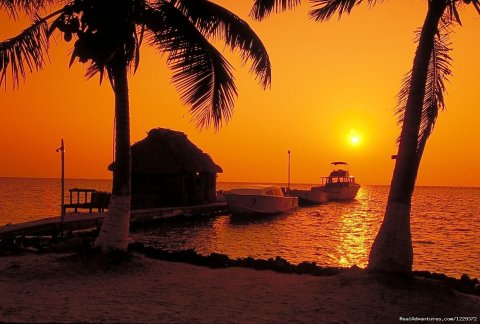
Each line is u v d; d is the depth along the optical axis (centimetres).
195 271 1088
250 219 4184
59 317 700
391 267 933
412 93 966
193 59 1094
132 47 1050
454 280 1109
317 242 2764
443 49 1067
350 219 4544
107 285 933
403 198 951
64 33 955
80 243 1388
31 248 1431
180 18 1103
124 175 1107
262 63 1167
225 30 1143
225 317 734
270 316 748
